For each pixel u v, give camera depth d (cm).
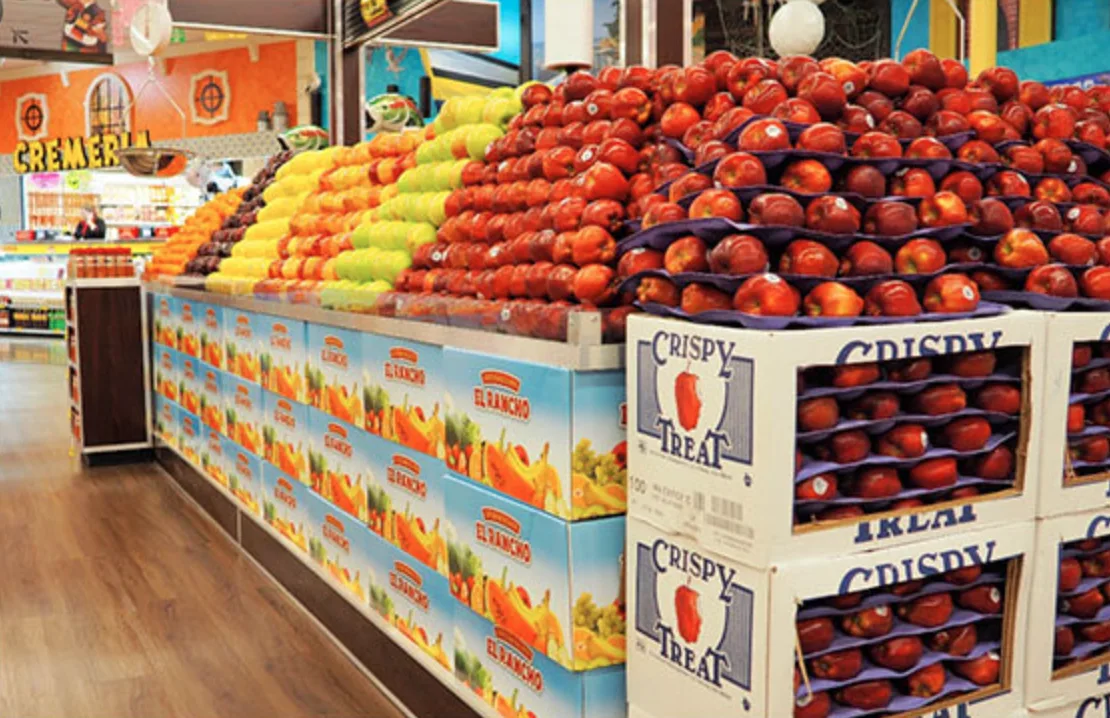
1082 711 215
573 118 261
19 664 344
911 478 196
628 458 207
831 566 178
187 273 601
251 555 464
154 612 395
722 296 195
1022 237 212
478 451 256
